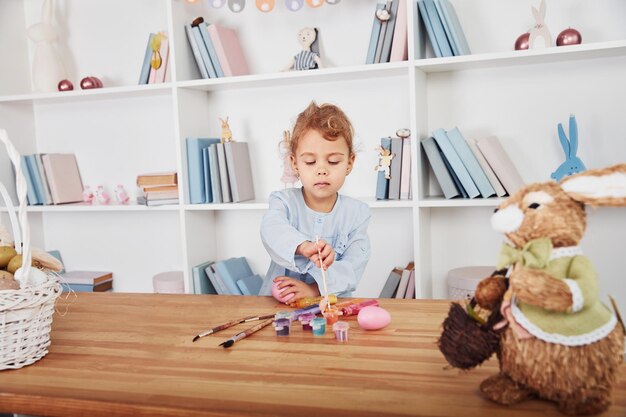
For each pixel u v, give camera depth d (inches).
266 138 101.0
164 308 50.2
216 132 103.3
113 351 39.6
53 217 115.4
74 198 108.3
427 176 91.6
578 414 27.5
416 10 83.7
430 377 32.9
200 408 30.0
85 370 36.2
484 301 29.1
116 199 110.0
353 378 33.2
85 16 108.3
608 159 85.6
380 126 95.1
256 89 100.4
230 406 30.0
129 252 111.7
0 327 36.0
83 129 110.6
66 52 109.9
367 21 94.0
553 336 26.9
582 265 27.0
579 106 86.2
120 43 107.0
